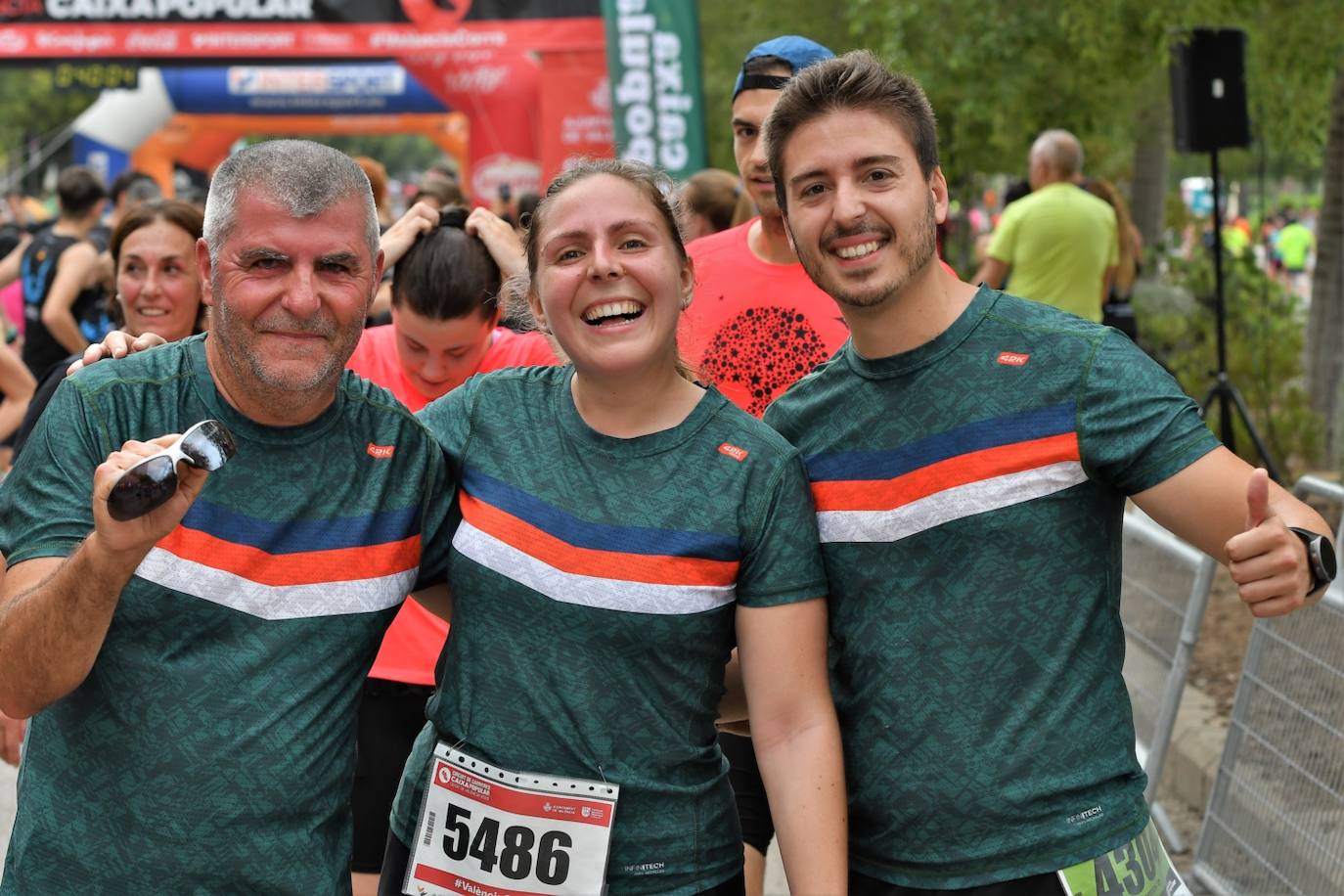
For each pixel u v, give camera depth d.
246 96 20.81
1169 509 2.35
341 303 2.27
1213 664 6.05
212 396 2.35
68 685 2.14
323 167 2.26
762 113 3.54
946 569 2.43
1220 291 9.36
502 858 2.39
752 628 2.44
